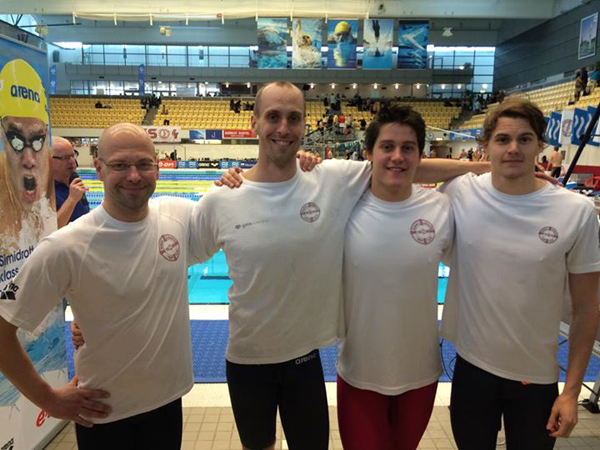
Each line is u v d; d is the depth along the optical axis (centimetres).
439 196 160
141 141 128
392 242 149
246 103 2080
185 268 146
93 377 133
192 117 2009
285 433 159
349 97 2305
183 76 2294
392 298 149
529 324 141
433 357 159
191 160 1714
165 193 1051
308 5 1510
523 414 145
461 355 154
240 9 1496
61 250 125
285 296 146
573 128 552
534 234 139
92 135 1878
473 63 2359
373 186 157
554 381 146
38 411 195
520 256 139
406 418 158
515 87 2080
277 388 156
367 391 156
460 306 154
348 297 157
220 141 1825
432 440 211
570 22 1656
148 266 134
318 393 155
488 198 147
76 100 2031
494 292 143
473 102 2139
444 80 2291
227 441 211
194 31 2220
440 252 152
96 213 133
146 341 134
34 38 185
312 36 1537
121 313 131
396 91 2298
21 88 175
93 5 1435
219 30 2222
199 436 214
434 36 2222
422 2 1542
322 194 152
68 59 2330
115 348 132
